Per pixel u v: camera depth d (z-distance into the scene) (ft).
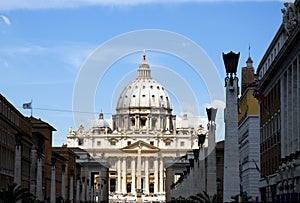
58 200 542.57
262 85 411.34
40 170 423.64
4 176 473.67
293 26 321.32
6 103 481.87
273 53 394.52
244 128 522.88
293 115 311.68
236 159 254.06
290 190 311.47
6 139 481.87
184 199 484.33
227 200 254.06
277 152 362.53
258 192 474.08
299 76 297.53
